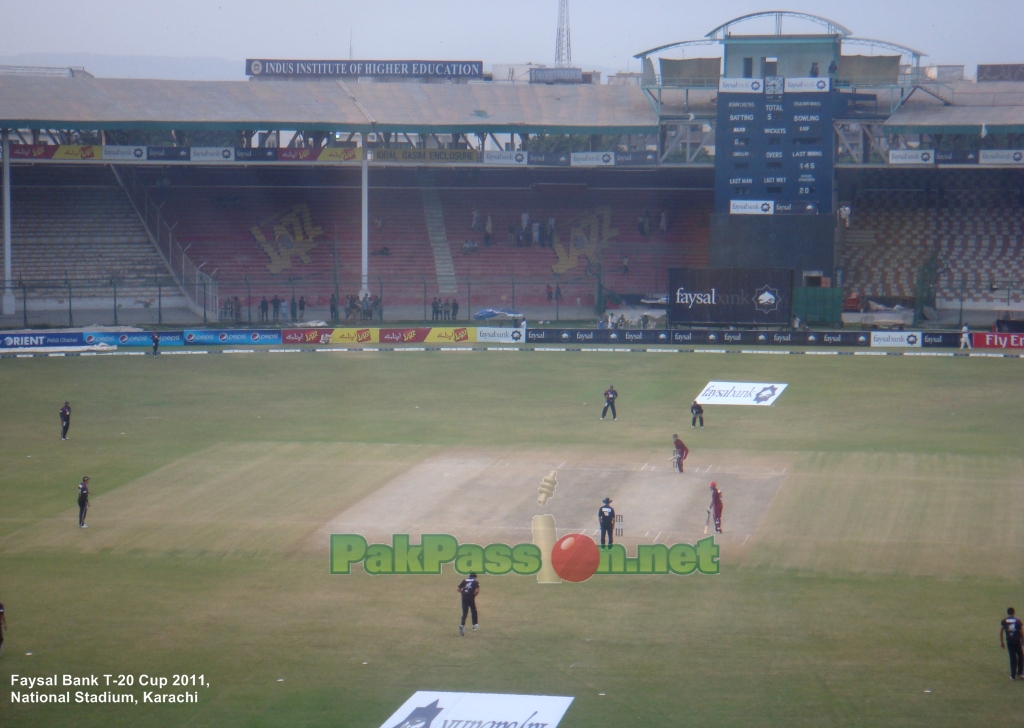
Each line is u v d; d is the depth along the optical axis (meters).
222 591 31.41
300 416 55.50
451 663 26.45
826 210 88.88
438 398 60.75
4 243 91.25
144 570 33.16
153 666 26.42
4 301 89.75
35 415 55.56
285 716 23.75
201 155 93.81
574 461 45.56
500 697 24.52
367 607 30.23
